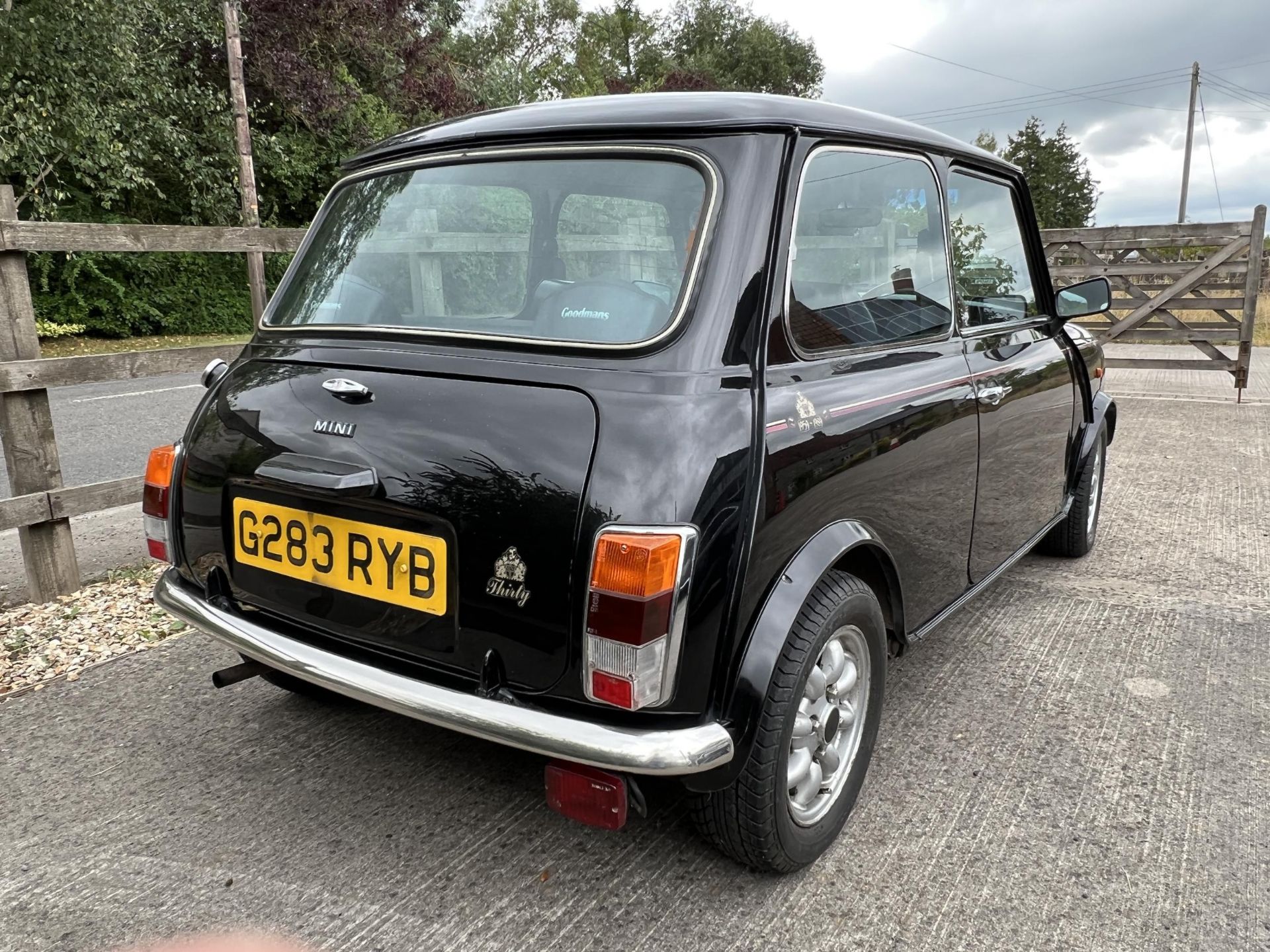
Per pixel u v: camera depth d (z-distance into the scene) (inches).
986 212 127.3
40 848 94.3
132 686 130.2
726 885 89.5
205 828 98.0
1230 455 282.8
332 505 83.8
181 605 96.0
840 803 94.7
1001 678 133.9
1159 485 247.9
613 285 81.9
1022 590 169.6
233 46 686.5
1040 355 140.1
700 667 72.9
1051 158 2309.3
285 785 106.1
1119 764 111.0
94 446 292.5
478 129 95.4
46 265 645.3
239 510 91.7
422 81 981.8
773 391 80.0
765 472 76.6
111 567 178.1
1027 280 143.7
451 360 82.2
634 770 69.0
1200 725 120.5
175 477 98.2
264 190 842.8
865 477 90.4
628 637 68.7
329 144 869.8
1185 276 374.6
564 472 72.1
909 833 97.7
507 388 78.0
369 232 98.7
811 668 83.4
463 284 89.7
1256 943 81.6
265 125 861.8
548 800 75.7
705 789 77.2
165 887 88.7
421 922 84.0
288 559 88.0
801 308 85.9
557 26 1370.6
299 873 90.8
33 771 108.5
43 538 157.8
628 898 87.5
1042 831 97.8
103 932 82.6
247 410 91.7
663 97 90.9
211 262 737.0
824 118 90.8
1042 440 144.6
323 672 82.4
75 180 687.7
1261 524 211.8
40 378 149.4
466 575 75.7
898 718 122.1
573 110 92.0
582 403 74.5
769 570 78.2
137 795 104.0
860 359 93.8
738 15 1915.6
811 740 89.4
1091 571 181.0
